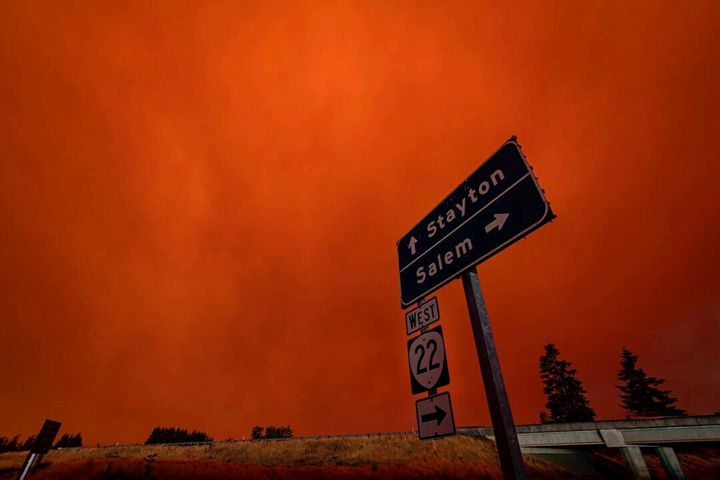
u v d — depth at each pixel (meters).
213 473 31.81
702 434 32.94
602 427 35.84
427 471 32.50
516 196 3.66
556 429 37.16
